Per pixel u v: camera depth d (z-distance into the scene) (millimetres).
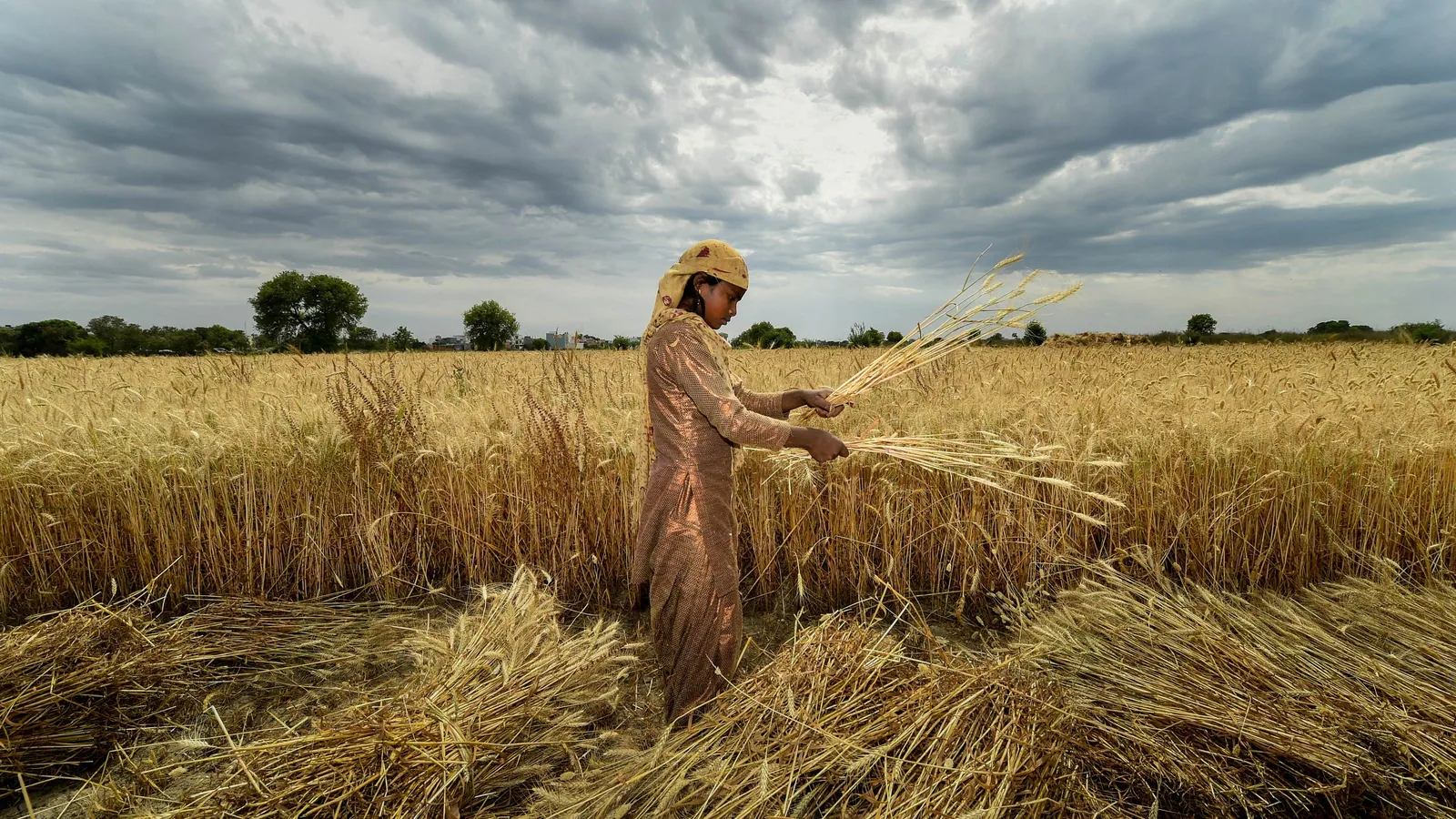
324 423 4020
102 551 3568
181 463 3582
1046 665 2439
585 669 2256
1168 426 3904
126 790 1954
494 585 3576
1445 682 2252
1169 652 2451
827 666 2012
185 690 2592
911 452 2465
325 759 1712
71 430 3750
